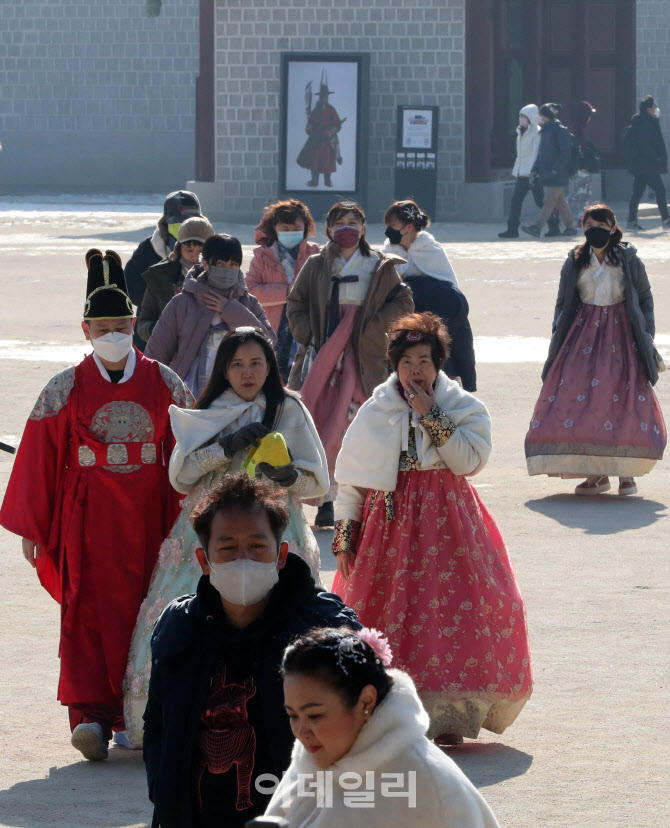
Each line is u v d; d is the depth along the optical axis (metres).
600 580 21.19
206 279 21.41
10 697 16.55
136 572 15.02
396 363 15.05
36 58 134.88
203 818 9.41
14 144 136.38
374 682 7.43
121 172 136.12
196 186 91.25
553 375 27.73
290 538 14.11
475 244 77.12
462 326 25.86
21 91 135.38
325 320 24.02
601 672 17.05
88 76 134.62
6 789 13.63
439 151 90.94
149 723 9.67
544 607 19.70
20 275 65.19
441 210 91.69
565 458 27.28
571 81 99.25
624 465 27.08
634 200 84.88
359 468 15.05
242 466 13.93
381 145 90.62
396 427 15.00
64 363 42.94
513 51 96.81
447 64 89.75
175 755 9.30
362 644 7.51
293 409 14.45
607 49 99.69
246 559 9.07
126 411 15.16
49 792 13.53
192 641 9.38
